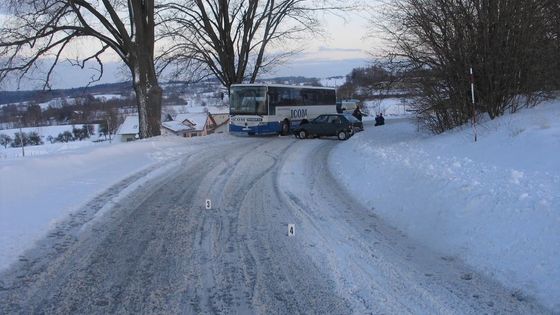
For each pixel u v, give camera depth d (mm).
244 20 37844
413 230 8297
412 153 15258
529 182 8656
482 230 7297
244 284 5949
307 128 31031
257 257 6945
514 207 7512
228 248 7367
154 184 12875
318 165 17031
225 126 79875
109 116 92438
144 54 27109
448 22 17188
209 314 5133
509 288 5676
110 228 8469
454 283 5906
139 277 6176
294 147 24078
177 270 6430
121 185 12578
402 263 6664
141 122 27547
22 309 5242
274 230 8383
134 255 7031
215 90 40375
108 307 5301
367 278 6113
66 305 5348
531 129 12516
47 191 11484
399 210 9492
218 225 8719
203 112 89500
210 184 12984
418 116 21047
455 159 12516
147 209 9945
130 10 27906
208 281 6047
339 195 11539
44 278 6133
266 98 31500
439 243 7473
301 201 10820
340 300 5469
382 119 39969
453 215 8164
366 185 12281
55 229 8367
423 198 9578
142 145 21406
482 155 12227
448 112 19156
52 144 80438
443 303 5332
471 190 8867
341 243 7609
